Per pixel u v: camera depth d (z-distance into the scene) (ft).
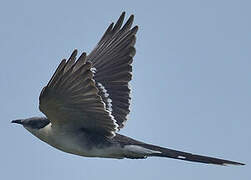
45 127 45.27
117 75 47.26
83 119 43.86
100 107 42.47
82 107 42.60
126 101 46.91
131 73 47.03
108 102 46.65
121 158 46.11
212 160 45.44
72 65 40.32
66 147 45.16
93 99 41.81
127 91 46.98
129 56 47.16
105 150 45.29
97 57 47.91
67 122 44.21
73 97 41.73
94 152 45.29
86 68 40.45
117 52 47.57
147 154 45.70
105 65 47.60
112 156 45.78
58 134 44.86
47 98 41.88
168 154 45.78
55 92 41.47
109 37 48.08
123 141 45.75
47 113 43.27
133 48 47.16
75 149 45.11
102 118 43.62
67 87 41.14
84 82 40.93
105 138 45.16
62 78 40.70
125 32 47.57
